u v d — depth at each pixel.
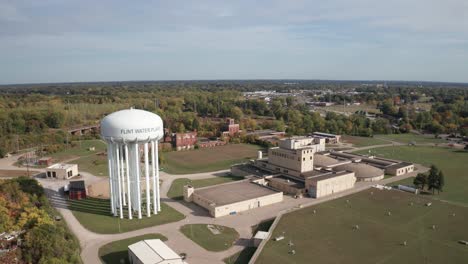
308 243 72.31
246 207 95.69
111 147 88.06
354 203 95.56
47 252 62.69
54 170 128.12
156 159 91.44
